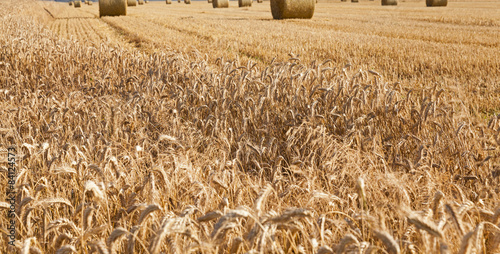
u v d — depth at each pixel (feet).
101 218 9.12
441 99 18.33
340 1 228.63
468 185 12.29
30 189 9.70
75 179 10.96
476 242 6.07
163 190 9.80
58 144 14.47
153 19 98.37
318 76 19.98
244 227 8.05
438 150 14.07
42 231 9.00
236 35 64.28
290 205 10.07
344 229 8.77
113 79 27.99
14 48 35.17
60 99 23.53
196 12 136.46
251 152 14.38
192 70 25.26
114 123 16.19
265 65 41.06
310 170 11.49
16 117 17.94
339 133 16.52
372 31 71.26
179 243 7.68
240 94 19.57
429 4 142.10
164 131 16.24
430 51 46.65
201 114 19.22
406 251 7.61
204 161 13.34
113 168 11.55
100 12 113.29
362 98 16.80
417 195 10.66
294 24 85.25
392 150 14.73
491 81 31.12
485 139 13.87
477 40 56.80
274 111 17.93
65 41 44.37
